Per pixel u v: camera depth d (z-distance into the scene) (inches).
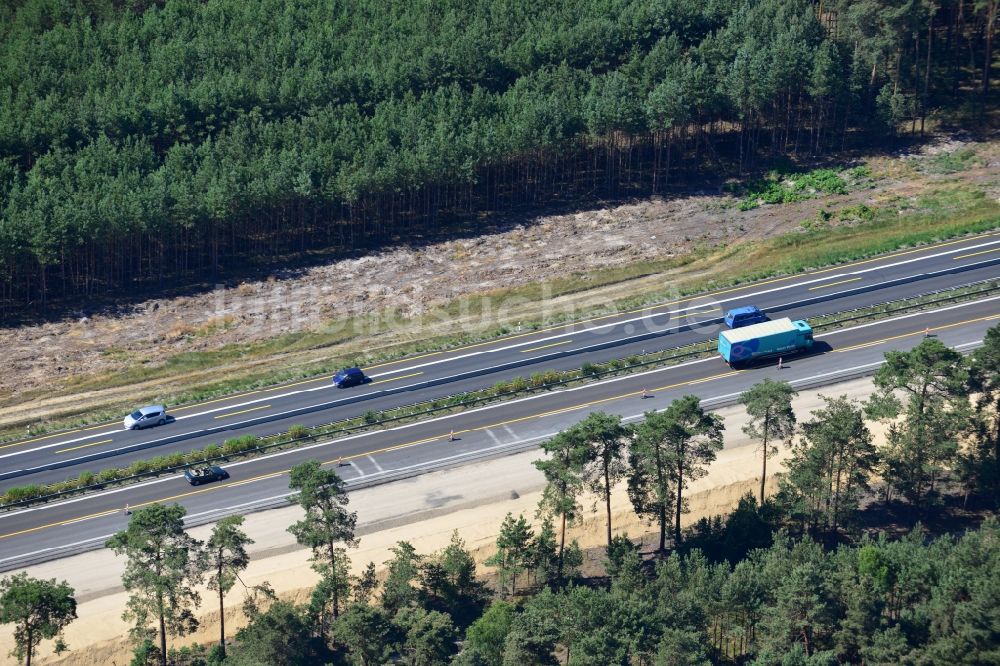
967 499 4387.3
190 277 6446.9
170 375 5674.2
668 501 4173.2
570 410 5088.6
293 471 3983.8
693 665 3376.0
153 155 6678.2
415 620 3735.2
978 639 3373.5
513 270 6422.2
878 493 4434.1
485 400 5211.6
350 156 6756.9
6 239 5890.8
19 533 4510.3
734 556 4136.3
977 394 4626.0
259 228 6776.6
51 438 5196.9
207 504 4628.4
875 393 4643.2
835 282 5959.6
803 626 3533.5
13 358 5753.0
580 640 3499.0
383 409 5221.5
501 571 4074.8
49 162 6451.8
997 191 6747.1
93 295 6279.5
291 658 3750.0
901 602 3737.7
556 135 6919.3
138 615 3772.1
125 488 4756.4
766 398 4114.2
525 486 4650.6
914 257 6122.1
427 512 4527.6
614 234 6756.9
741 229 6707.7
